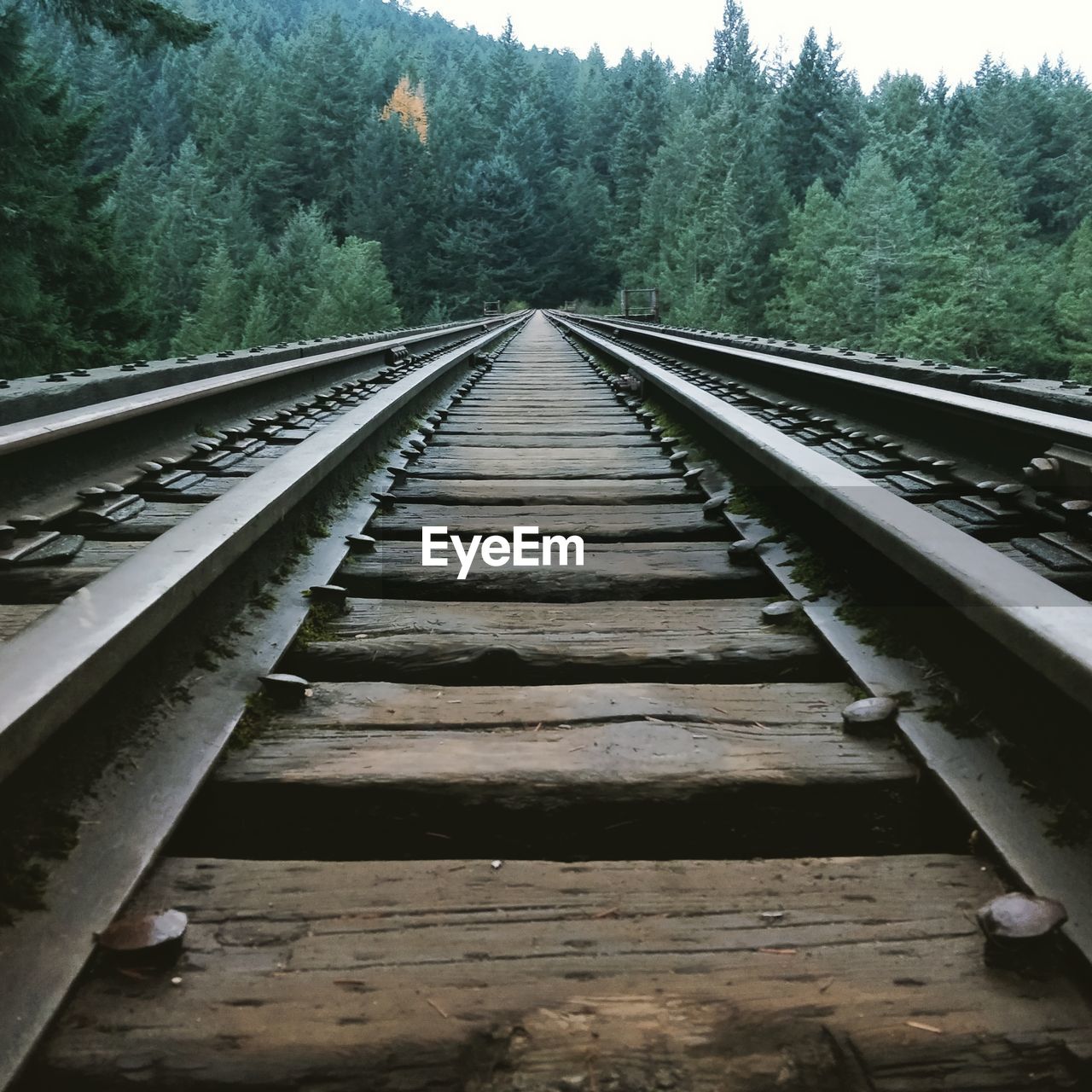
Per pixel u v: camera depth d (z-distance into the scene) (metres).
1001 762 1.58
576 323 32.41
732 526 3.36
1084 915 1.22
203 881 1.34
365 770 1.65
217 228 80.00
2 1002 1.08
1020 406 3.26
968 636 1.79
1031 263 55.75
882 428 4.32
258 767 1.66
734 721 1.84
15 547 2.49
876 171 58.16
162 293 70.31
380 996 1.14
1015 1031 1.09
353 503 3.63
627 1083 1.03
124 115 111.56
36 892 1.24
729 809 1.67
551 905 1.32
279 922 1.26
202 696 1.82
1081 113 87.19
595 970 1.19
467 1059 1.06
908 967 1.19
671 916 1.29
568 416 7.20
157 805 1.47
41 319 17.50
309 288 67.81
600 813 1.68
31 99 15.73
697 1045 1.07
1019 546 2.45
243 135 103.56
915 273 56.91
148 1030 1.08
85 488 3.07
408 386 5.62
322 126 103.62
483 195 99.31
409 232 93.88
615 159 114.94
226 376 4.82
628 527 3.47
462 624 2.42
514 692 1.97
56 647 1.40
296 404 5.80
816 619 2.29
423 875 1.37
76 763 1.45
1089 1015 1.10
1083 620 1.41
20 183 16.48
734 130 76.50
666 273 75.69
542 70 164.75
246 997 1.13
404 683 2.08
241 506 2.29
